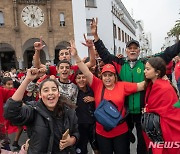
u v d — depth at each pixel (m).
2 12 26.89
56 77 5.28
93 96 5.11
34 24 27.77
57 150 3.37
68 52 5.67
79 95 5.09
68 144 3.38
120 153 4.36
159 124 3.79
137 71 4.63
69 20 28.86
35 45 5.33
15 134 6.63
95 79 4.59
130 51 4.71
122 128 4.38
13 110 3.12
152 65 3.99
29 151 3.33
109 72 4.39
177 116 3.72
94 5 32.84
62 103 3.45
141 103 4.44
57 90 3.39
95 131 4.63
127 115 4.42
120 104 4.34
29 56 31.05
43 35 28.09
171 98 3.78
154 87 3.89
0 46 28.86
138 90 4.38
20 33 27.38
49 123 3.29
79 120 5.07
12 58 30.23
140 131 4.61
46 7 28.06
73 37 28.92
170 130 3.72
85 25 29.41
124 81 4.65
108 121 4.18
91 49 5.32
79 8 29.14
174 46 4.59
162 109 3.77
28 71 3.20
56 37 28.45
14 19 27.08
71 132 3.57
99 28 33.31
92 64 5.40
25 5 27.41
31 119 3.31
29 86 5.32
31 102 3.49
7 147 4.48
